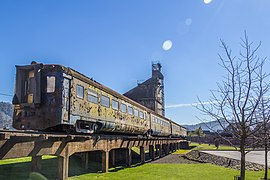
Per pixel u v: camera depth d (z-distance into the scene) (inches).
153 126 1174.3
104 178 572.7
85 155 719.1
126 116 812.6
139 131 968.9
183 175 668.1
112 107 697.0
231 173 717.3
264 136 363.6
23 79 452.4
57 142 433.4
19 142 343.9
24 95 448.1
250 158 1130.7
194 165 926.4
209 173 713.6
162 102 2390.5
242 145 312.2
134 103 915.4
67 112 462.9
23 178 484.7
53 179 503.2
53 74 455.2
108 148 662.5
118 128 740.0
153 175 652.7
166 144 1528.1
